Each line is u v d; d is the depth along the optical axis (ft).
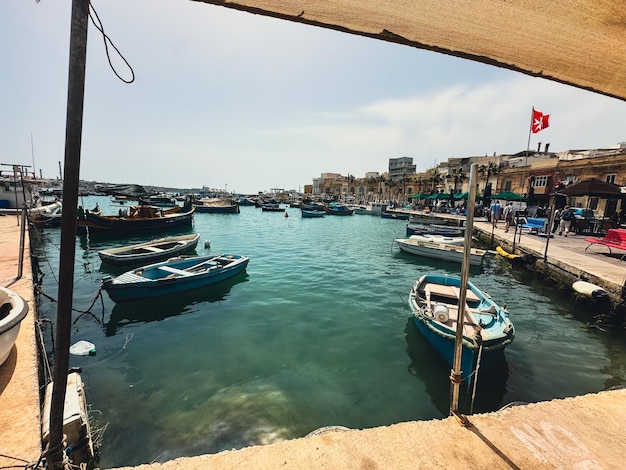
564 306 36.94
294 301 37.68
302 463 6.57
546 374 22.86
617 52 5.25
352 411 18.66
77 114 3.86
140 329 29.48
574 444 7.28
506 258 58.49
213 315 33.04
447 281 35.68
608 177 75.46
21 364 11.72
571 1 4.46
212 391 20.24
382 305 36.63
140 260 51.67
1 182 86.48
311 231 111.04
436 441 7.28
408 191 221.25
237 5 4.05
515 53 5.24
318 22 4.39
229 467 6.43
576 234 69.31
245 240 87.35
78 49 3.81
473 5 4.52
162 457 15.23
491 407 19.20
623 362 24.70
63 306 4.46
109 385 20.74
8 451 7.59
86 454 13.84
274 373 22.34
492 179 130.21
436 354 24.97
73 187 4.00
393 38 4.79
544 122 92.48
